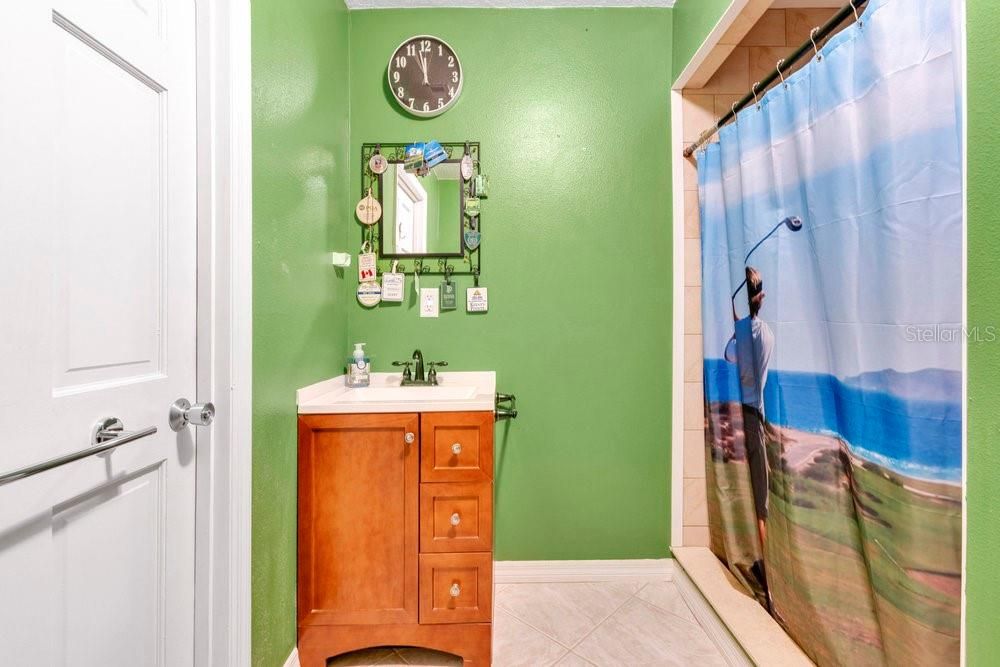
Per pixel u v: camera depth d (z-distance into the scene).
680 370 1.78
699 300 1.79
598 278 1.79
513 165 1.78
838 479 1.12
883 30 0.89
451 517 1.28
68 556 0.67
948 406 0.81
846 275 1.01
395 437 1.29
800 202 1.19
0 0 0.56
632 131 1.79
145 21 0.80
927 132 0.83
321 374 1.48
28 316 0.60
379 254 1.77
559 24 1.78
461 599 1.29
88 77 0.69
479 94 1.77
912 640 0.87
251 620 1.02
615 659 1.35
